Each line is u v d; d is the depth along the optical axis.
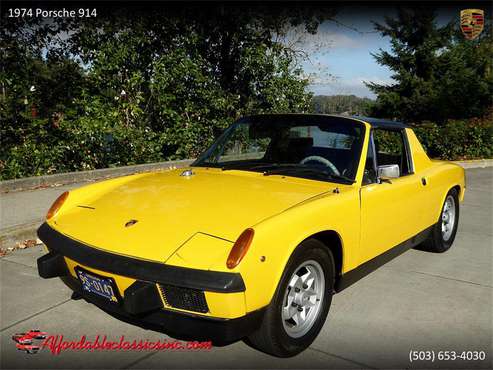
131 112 10.47
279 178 3.58
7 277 4.19
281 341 2.80
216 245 2.59
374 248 3.70
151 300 2.54
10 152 8.09
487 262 4.91
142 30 10.52
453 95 20.97
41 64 9.58
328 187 3.40
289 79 13.12
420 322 3.46
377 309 3.66
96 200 3.45
